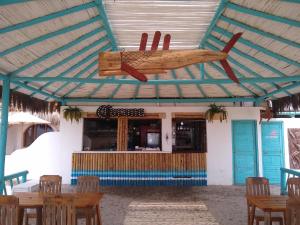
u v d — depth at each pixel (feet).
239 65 20.74
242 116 29.81
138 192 25.27
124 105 31.14
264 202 12.05
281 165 29.55
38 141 30.01
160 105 31.45
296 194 13.67
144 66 10.72
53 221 9.56
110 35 17.06
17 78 19.24
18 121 36.52
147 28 16.48
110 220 16.99
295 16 12.85
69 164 29.71
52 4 12.40
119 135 29.63
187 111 29.94
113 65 10.76
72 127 30.09
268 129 30.04
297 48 16.01
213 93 29.91
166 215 18.06
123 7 14.02
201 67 20.79
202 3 13.65
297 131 29.78
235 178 29.22
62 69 20.83
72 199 9.59
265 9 13.06
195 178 28.60
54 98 29.78
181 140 30.32
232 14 14.44
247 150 29.53
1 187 18.01
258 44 16.70
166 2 13.57
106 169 28.71
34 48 16.20
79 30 15.58
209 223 16.42
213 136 29.71
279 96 28.94
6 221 9.48
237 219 17.16
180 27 16.39
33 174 29.60
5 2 10.68
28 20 13.01
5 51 15.16
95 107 30.04
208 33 16.93
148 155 28.84
